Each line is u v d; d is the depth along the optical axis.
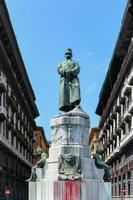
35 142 122.69
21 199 84.56
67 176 26.00
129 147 64.25
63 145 27.16
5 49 67.81
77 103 28.89
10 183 69.94
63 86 28.94
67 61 29.34
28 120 100.12
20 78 83.00
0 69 62.09
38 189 26.11
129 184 64.25
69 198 25.45
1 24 61.31
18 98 81.75
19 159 79.94
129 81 63.03
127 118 66.19
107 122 92.25
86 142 27.80
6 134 66.88
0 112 60.00
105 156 96.12
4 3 56.16
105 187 25.81
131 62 62.97
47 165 27.23
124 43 70.31
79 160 26.38
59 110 29.22
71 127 27.53
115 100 82.31
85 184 25.61
